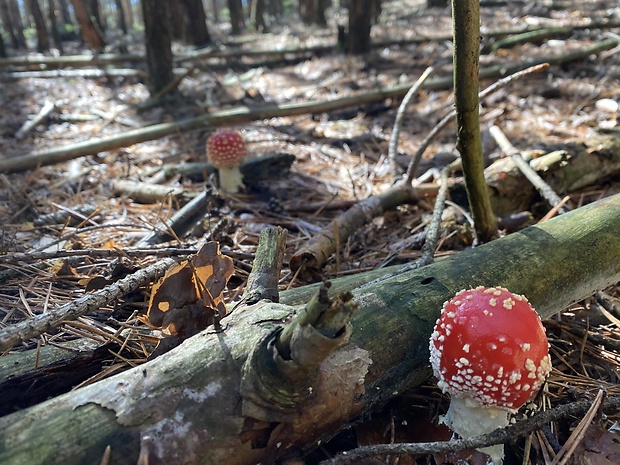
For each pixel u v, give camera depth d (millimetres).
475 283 410
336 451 363
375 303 376
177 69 1856
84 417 275
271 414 290
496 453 349
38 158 959
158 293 362
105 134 1198
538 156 765
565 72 1371
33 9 2426
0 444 262
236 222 717
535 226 479
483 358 312
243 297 390
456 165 752
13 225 687
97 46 2053
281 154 883
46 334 428
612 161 779
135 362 386
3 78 1717
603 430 355
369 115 1254
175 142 1122
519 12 2389
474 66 463
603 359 453
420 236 627
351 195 818
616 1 2389
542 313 438
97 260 557
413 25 2365
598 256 455
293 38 2467
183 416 281
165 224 625
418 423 383
